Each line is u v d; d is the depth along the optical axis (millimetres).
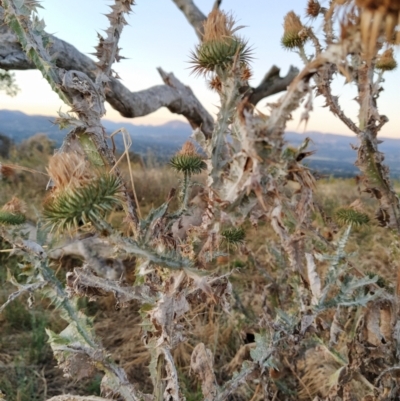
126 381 1541
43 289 1569
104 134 1492
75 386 3246
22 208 2520
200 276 1151
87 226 1249
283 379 2705
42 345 3588
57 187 1297
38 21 1544
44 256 1562
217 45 1292
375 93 1812
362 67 1583
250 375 1787
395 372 1963
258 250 4328
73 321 1563
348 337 2352
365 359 2004
